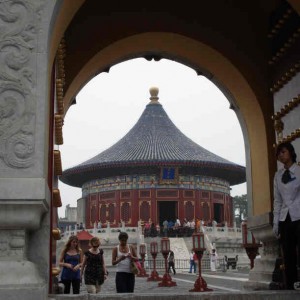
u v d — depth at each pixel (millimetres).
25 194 7152
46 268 8023
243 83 14453
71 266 13445
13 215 7207
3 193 7129
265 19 14656
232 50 14469
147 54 15383
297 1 10562
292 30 12648
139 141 77875
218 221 75938
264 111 14117
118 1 14375
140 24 14328
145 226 65750
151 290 23594
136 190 71625
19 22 7809
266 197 13609
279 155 9102
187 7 14570
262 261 13625
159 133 80062
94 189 75375
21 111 7543
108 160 71875
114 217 71875
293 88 12086
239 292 7914
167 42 14766
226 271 49562
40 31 7812
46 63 7734
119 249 13320
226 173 75500
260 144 14188
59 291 12852
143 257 40344
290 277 8977
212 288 23453
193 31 14445
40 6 7891
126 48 14773
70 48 13875
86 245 56344
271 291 8117
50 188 9000
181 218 70875
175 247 60781
